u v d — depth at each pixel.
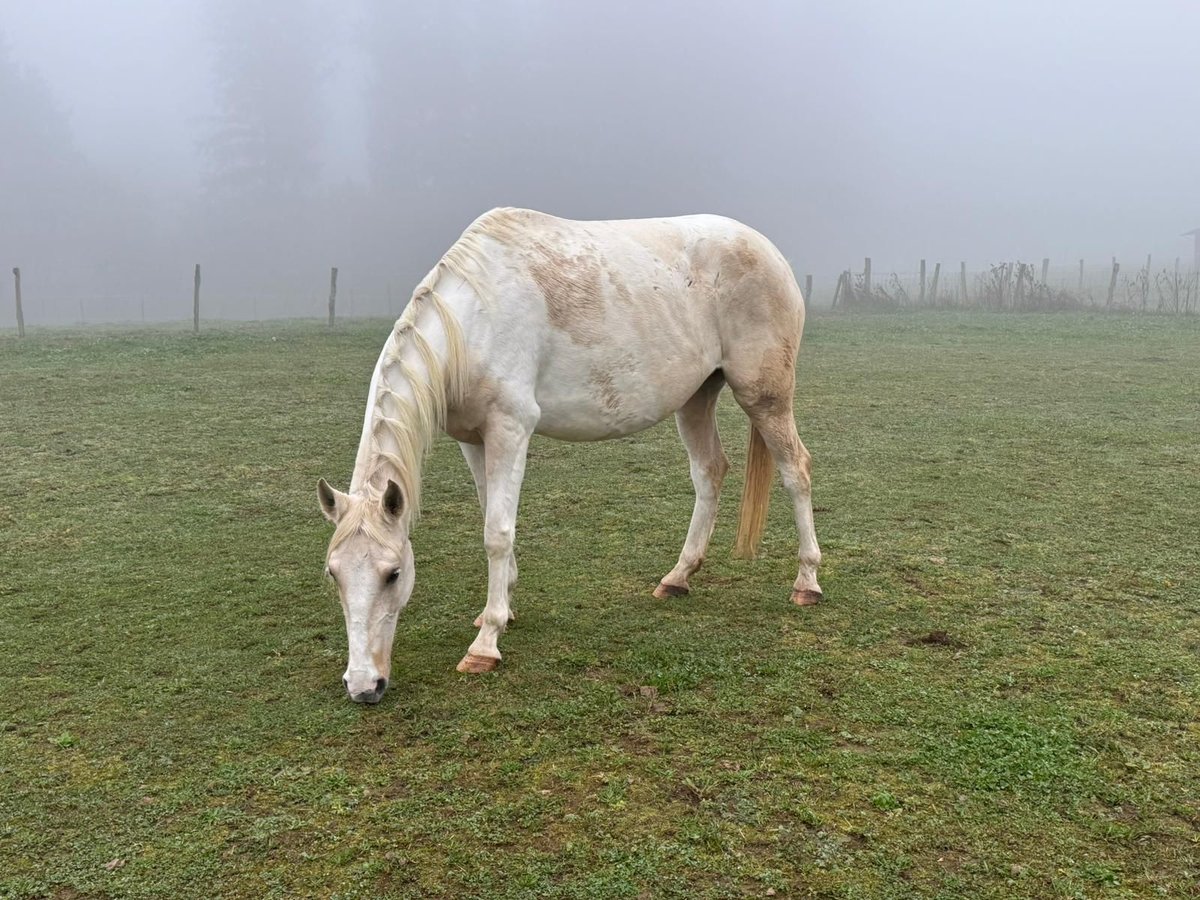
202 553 4.54
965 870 2.05
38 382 10.01
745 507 3.99
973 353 13.04
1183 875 2.03
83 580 4.13
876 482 5.90
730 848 2.14
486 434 3.25
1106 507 5.20
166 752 2.62
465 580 4.18
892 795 2.34
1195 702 2.85
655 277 3.49
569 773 2.48
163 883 2.04
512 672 3.15
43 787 2.44
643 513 5.28
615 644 3.39
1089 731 2.66
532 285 3.24
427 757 2.58
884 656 3.24
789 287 3.80
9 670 3.18
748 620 3.62
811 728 2.71
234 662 3.25
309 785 2.43
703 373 3.68
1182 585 3.93
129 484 5.89
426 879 2.05
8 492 5.65
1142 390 9.45
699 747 2.61
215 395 9.35
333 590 4.01
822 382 10.36
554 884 2.03
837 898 1.97
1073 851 2.12
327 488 2.83
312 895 2.00
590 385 3.40
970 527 4.86
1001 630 3.46
